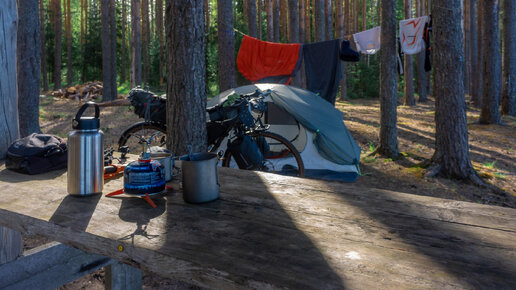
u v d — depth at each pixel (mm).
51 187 1741
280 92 6391
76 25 41719
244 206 1471
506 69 14383
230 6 10953
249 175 1964
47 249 2225
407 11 19656
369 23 34781
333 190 1680
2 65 2223
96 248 1196
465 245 1096
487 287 861
